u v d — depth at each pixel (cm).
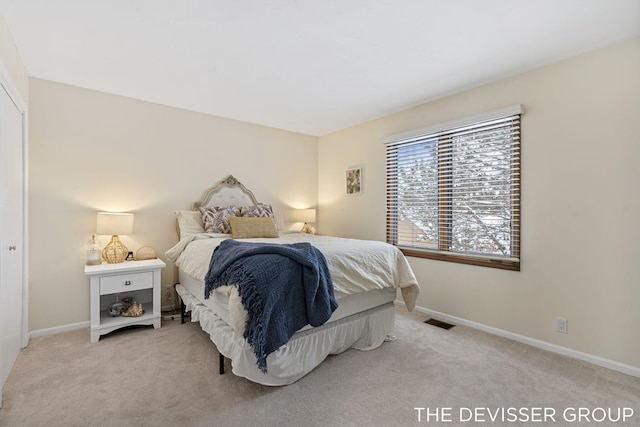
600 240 222
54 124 280
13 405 173
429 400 180
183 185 354
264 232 334
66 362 223
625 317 212
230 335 197
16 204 227
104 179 305
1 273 183
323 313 195
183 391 187
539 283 251
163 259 339
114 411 168
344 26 197
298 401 179
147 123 330
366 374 209
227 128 388
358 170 411
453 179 311
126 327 294
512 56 234
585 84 228
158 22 193
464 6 176
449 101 313
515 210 264
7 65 198
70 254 287
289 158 448
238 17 188
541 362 226
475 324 292
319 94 312
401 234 363
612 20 188
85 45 220
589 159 226
